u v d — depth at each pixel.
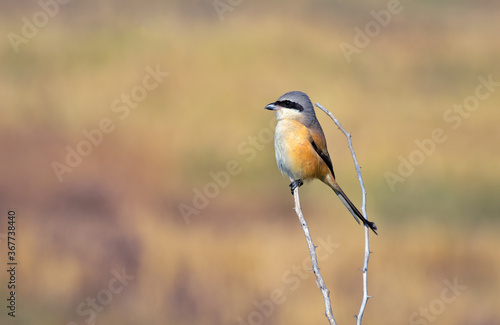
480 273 12.28
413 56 27.61
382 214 16.14
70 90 20.27
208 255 11.82
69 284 10.88
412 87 25.03
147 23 25.62
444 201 16.64
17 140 17.03
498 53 28.73
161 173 16.62
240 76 22.23
